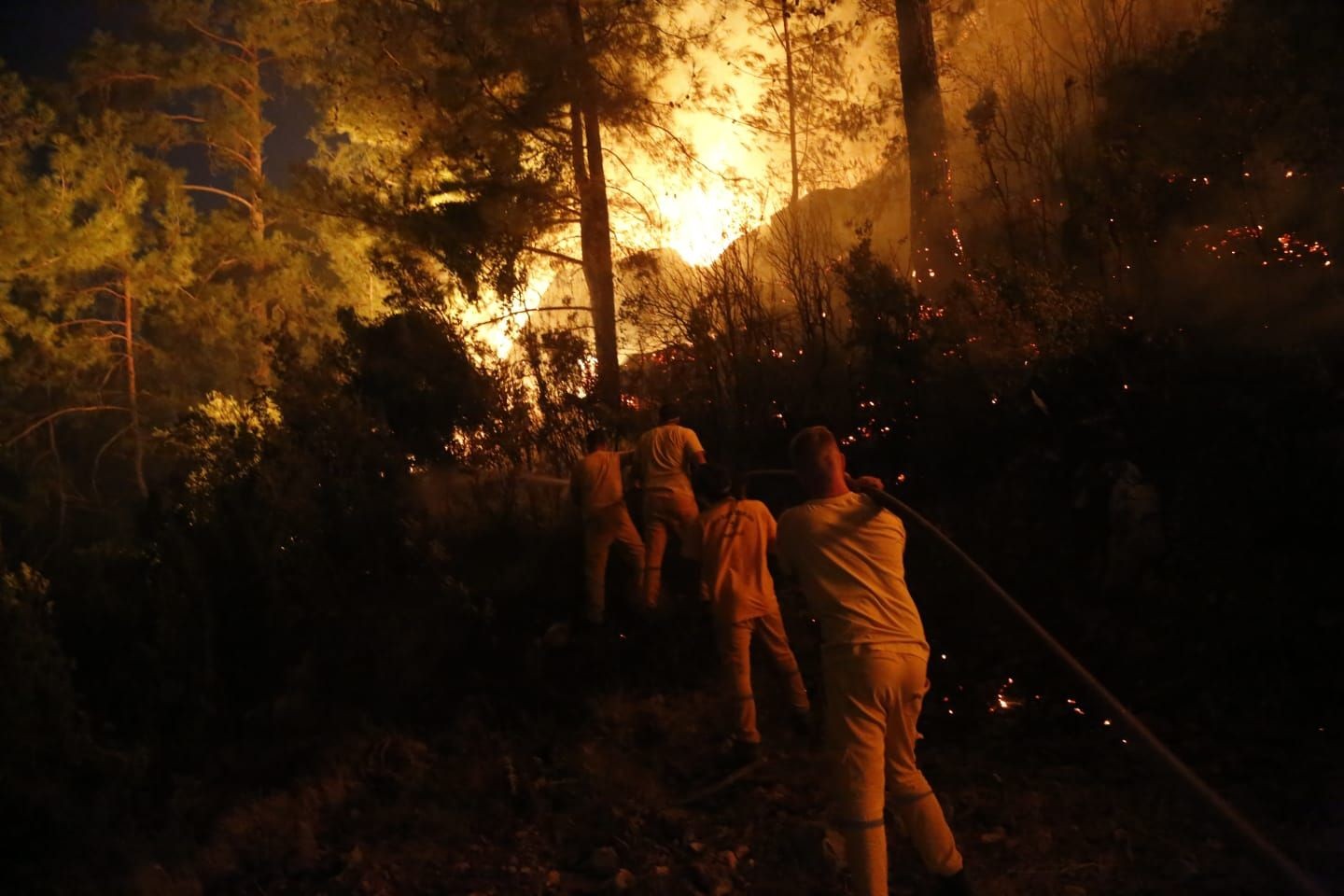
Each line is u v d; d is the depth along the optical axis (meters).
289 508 8.70
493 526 9.82
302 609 7.96
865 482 4.57
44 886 5.68
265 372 24.20
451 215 14.14
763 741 6.32
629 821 5.57
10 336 24.56
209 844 5.96
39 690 6.39
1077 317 8.12
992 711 6.09
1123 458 7.32
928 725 6.09
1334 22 9.02
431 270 14.66
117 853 5.92
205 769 6.77
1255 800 4.80
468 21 14.49
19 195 23.73
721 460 10.09
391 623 7.86
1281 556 6.27
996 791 5.29
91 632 7.87
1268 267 8.00
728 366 10.66
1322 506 6.29
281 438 9.73
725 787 5.80
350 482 9.19
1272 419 6.82
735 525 6.15
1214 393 7.26
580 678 7.57
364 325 11.98
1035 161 11.07
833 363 10.19
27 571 6.87
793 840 5.05
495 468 10.51
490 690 7.53
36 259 23.97
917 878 4.67
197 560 7.84
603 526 8.30
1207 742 5.35
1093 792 5.12
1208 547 6.54
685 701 7.00
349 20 15.58
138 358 26.44
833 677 4.28
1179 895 4.24
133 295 25.73
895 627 4.27
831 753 4.26
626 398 11.58
